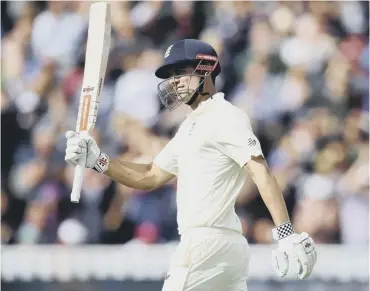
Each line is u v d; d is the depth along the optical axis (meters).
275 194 13.96
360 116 29.55
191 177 14.86
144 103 30.11
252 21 30.77
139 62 30.75
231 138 14.45
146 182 16.34
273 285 27.47
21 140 30.81
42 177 30.23
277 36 30.44
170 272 15.03
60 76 31.45
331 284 27.62
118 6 31.36
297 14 30.69
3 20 32.19
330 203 28.53
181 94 15.41
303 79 29.91
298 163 29.00
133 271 28.45
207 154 14.76
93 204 29.31
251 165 14.20
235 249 14.78
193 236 14.72
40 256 28.92
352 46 30.36
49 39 31.84
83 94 16.06
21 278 28.86
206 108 15.19
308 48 30.20
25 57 31.75
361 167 28.81
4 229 29.81
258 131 29.53
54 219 29.59
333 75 29.95
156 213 28.91
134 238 28.89
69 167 30.34
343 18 30.69
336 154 29.00
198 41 15.54
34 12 32.22
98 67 16.06
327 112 29.53
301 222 28.55
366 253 27.81
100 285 28.56
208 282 14.78
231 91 30.22
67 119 30.91
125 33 31.17
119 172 16.19
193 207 14.77
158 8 31.34
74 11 32.16
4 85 31.36
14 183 30.33
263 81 30.02
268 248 27.73
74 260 28.78
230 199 14.75
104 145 30.03
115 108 30.20
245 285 15.22
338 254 27.77
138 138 29.94
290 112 29.64
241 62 30.39
